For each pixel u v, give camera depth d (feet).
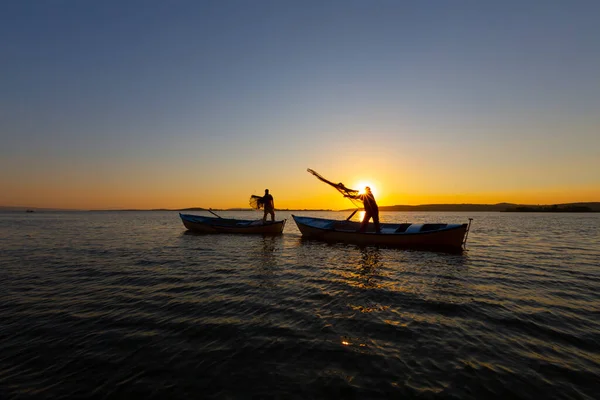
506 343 15.12
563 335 16.06
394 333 16.28
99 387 11.65
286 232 80.28
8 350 14.43
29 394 11.20
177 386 11.70
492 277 29.12
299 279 28.35
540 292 24.11
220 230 73.87
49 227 101.30
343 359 13.57
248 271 31.73
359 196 54.80
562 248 49.57
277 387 11.57
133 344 15.05
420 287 25.59
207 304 21.11
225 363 13.26
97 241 58.34
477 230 91.15
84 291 24.27
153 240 60.29
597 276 29.55
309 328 16.96
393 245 50.08
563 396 11.06
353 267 33.86
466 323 17.70
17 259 38.40
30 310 19.84
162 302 21.54
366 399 10.89
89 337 15.83
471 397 11.01
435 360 13.48
